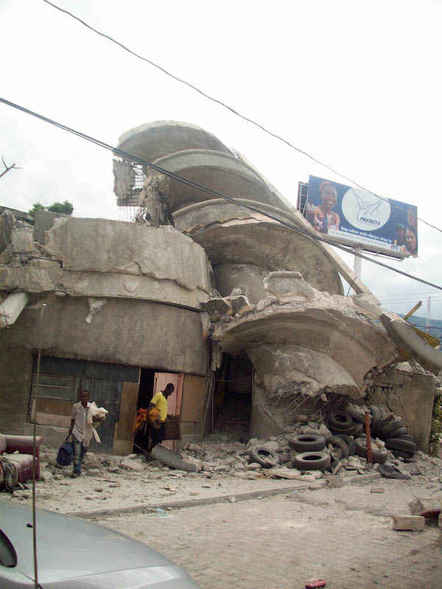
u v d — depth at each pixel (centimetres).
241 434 1694
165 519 771
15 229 1383
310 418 1580
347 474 1325
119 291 1368
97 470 1100
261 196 2203
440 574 586
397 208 3969
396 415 1922
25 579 279
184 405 1491
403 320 1562
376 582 552
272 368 1552
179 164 2059
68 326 1356
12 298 1317
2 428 1327
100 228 1374
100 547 343
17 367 1349
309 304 1458
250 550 639
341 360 1563
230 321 1501
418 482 1352
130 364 1365
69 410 1347
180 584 326
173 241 1452
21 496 823
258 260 2025
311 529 764
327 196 3744
